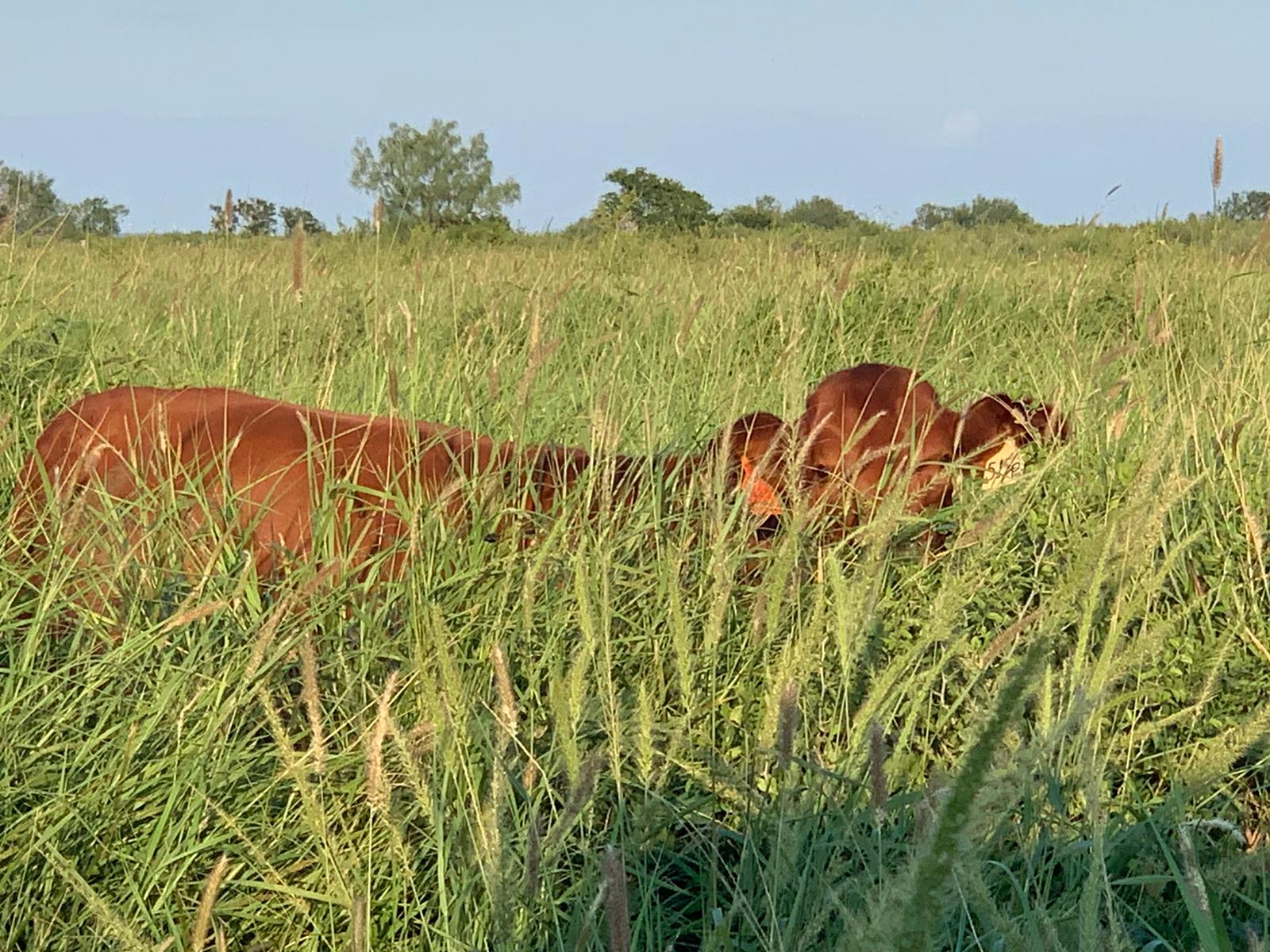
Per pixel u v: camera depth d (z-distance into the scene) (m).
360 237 12.56
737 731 4.12
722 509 4.73
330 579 4.54
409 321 5.84
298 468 5.26
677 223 18.61
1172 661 4.61
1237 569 5.27
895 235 21.44
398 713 3.98
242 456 5.30
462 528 4.84
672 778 4.09
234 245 12.23
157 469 4.89
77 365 6.83
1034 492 5.48
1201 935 2.50
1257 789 4.39
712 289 11.41
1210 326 9.07
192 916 3.42
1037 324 10.99
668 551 4.67
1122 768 4.36
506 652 4.14
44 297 7.41
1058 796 3.67
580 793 2.78
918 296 11.62
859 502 5.09
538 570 4.39
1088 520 5.24
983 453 5.59
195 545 4.67
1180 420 6.09
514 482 4.99
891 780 3.71
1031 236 21.11
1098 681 3.57
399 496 4.84
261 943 3.49
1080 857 3.62
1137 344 6.34
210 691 3.72
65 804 3.35
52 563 4.05
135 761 3.62
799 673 3.44
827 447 5.32
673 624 3.83
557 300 6.90
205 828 3.61
